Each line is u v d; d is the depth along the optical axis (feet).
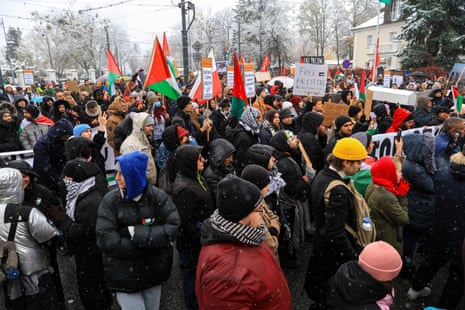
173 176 12.35
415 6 88.38
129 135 16.70
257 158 11.53
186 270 11.00
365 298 7.10
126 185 8.46
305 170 14.83
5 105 20.84
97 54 145.69
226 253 5.95
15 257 8.61
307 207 14.26
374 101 28.48
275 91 38.83
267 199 11.67
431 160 12.56
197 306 11.13
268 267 6.05
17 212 8.77
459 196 10.17
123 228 8.61
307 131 16.43
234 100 19.54
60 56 135.44
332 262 9.61
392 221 11.00
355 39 155.94
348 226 9.43
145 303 9.32
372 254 7.10
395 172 10.98
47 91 62.13
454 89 26.89
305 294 12.52
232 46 170.09
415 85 55.88
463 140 16.28
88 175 10.23
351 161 9.26
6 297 8.95
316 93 24.02
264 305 5.82
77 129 14.74
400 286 12.95
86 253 10.51
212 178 11.85
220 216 6.36
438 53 88.99
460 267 10.30
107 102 34.06
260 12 158.40
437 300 12.14
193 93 26.27
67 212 10.25
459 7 84.89
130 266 8.58
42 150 15.38
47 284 9.42
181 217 10.15
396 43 132.67
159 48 20.20
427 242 12.59
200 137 18.29
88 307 10.98
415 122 23.94
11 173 9.02
